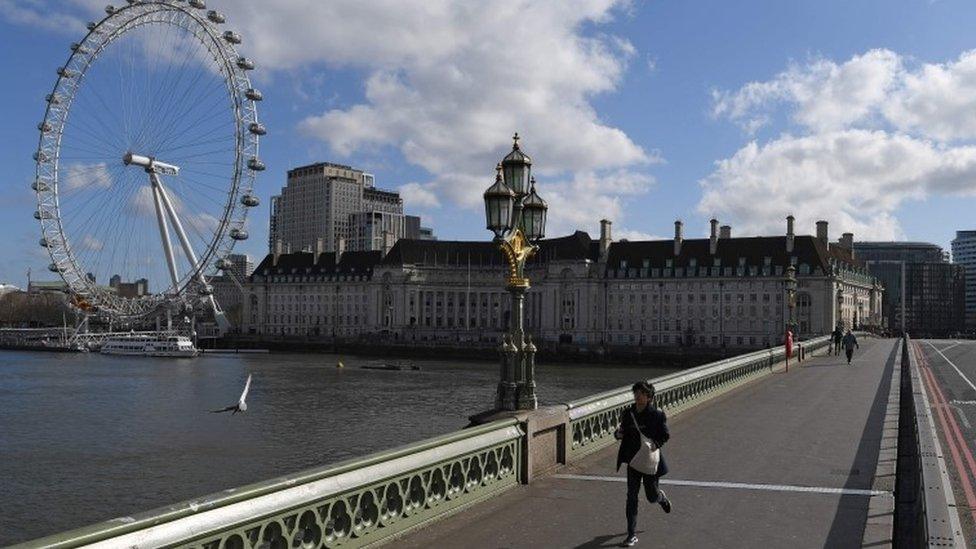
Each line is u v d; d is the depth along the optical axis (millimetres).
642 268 188125
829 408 31828
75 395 94250
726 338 176375
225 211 120312
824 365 57312
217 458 54531
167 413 77750
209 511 9664
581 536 13781
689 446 22906
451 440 14758
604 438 22234
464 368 143875
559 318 195625
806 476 18750
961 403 36156
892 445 23062
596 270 193125
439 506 14508
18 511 40906
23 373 128375
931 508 9664
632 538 13375
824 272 165875
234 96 118438
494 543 13297
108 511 40969
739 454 21656
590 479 18094
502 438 16562
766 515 15258
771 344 158750
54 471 50094
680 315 182375
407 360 169875
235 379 117750
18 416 75500
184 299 137125
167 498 43469
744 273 174500
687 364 146875
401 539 13344
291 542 10969
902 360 56906
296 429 67562
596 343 178875
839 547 13180
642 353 150500
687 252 185250
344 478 11969
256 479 47844
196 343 197000
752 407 32156
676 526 14477
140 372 131375
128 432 65750
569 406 19938
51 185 115000
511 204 18594
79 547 8086
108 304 130375
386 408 82062
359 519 12523
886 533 13984
